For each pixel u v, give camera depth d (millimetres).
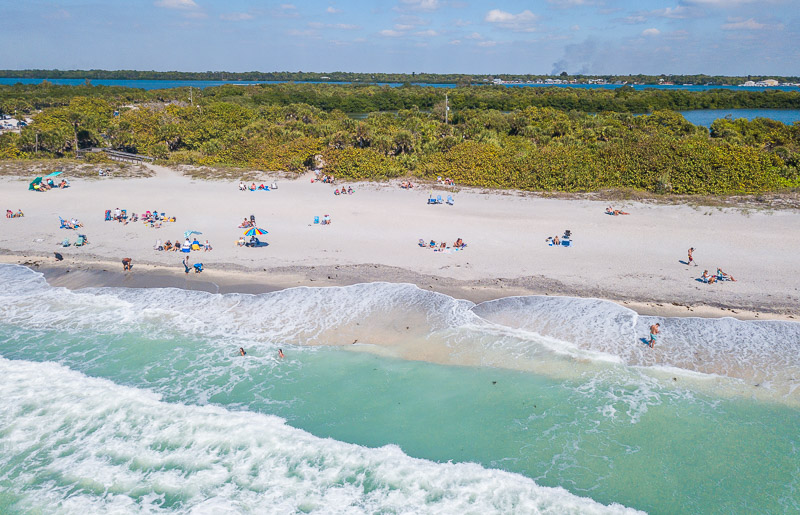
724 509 19406
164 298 35781
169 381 27359
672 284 35219
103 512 20109
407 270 38938
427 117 131125
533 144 88625
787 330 29500
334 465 22094
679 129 107438
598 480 20828
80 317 33531
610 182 60781
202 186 67375
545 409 24656
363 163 70375
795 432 22781
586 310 32594
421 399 25531
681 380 26156
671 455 21844
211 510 20156
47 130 84688
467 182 65188
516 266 39125
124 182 69062
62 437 23906
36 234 47750
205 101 158500
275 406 25375
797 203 51375
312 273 38969
